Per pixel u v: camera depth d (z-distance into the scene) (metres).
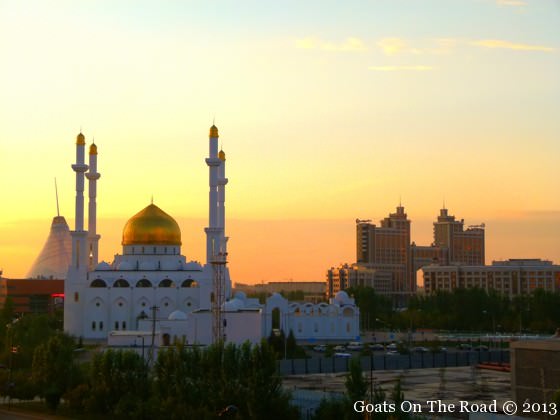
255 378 170.00
